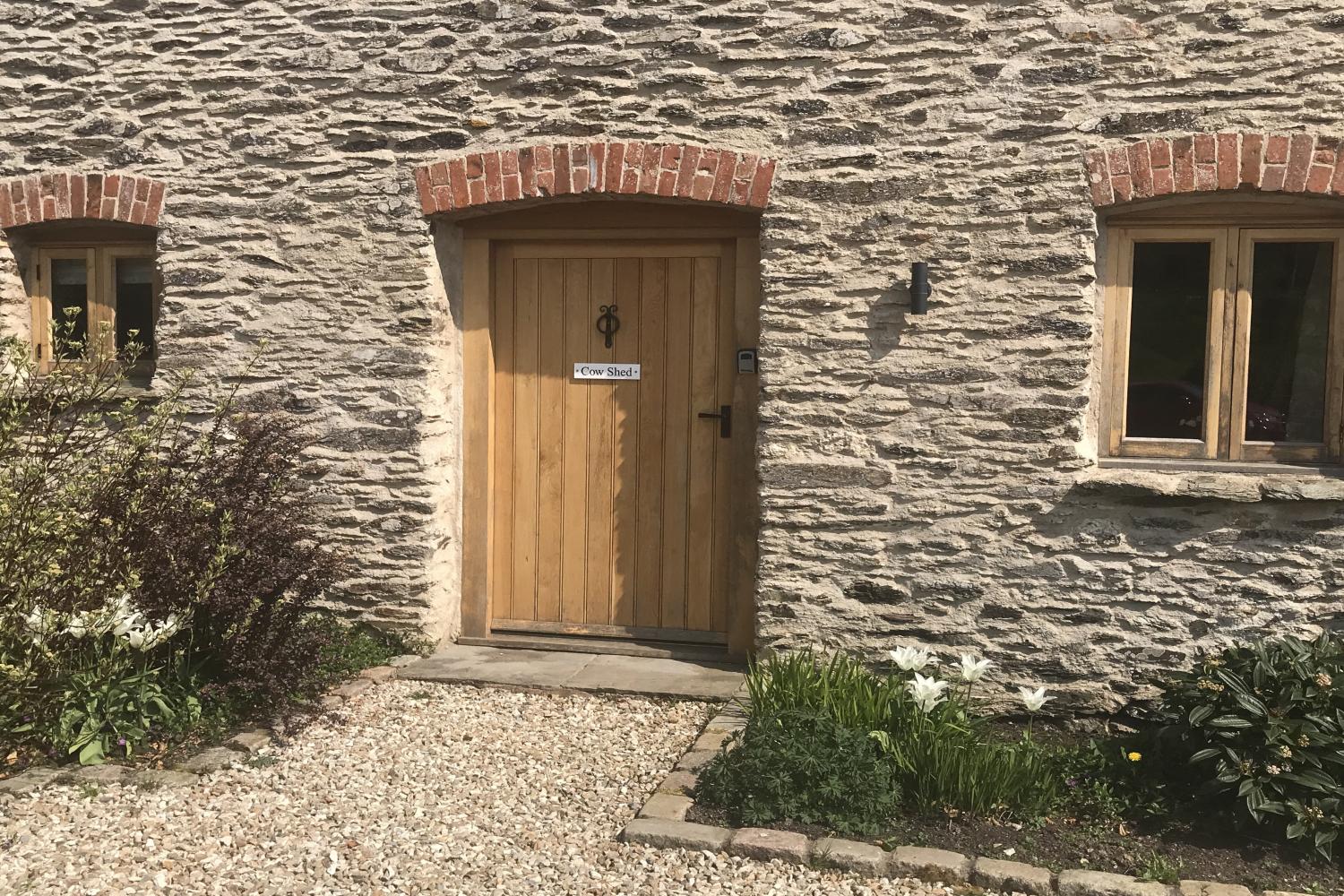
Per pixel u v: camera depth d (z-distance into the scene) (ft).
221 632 16.49
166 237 19.81
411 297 19.13
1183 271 17.21
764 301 17.90
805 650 16.96
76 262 21.27
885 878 12.24
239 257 19.65
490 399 20.08
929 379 17.46
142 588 16.16
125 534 16.22
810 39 17.60
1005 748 14.08
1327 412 16.88
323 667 18.13
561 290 19.84
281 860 12.51
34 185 20.27
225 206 19.63
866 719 14.52
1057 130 16.88
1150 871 12.16
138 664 16.02
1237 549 16.63
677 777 14.42
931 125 17.29
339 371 19.42
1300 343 16.94
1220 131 16.34
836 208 17.62
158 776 14.34
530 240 19.76
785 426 17.94
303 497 18.20
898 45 17.37
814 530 17.94
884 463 17.66
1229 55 16.28
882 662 17.78
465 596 20.39
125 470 16.43
